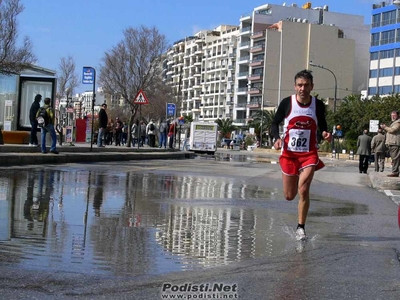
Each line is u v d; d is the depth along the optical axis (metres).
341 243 7.18
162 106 78.25
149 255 6.08
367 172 26.53
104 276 5.18
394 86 86.56
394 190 15.52
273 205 10.73
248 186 14.71
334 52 105.00
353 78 113.62
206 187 13.84
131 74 58.56
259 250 6.56
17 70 31.72
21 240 6.50
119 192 11.64
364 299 4.75
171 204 10.19
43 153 19.88
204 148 55.62
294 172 7.40
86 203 9.70
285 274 5.50
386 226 8.75
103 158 23.41
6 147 20.20
